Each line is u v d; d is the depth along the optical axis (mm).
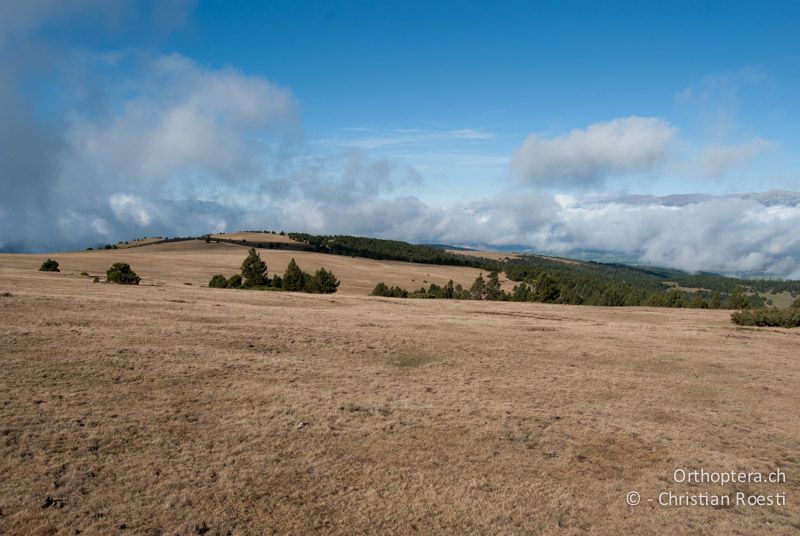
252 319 38219
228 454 14289
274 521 11070
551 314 59031
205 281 109312
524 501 12633
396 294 113125
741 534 11570
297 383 22016
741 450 16953
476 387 23547
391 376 24859
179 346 26578
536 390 23562
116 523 10594
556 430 17938
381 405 19609
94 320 31453
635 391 24344
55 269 87438
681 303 111062
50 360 21328
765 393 25156
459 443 16266
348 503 12062
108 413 16359
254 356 26328
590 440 17203
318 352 28953
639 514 12297
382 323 41375
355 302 60344
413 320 45062
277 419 17203
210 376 21781
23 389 17656
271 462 13977
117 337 27094
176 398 18500
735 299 99188
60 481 12016
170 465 13328
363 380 23562
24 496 11195
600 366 29750
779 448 17266
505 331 41000
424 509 11969
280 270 159250
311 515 11414
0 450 13172
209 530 10586
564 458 15555
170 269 126000
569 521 11805
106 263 121875
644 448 16734
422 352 30875
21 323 28078
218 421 16672
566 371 27844
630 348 35781
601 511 12359
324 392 20891
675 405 22281
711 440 17797
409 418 18297
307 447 15156
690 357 33406
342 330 36031
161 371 21578
